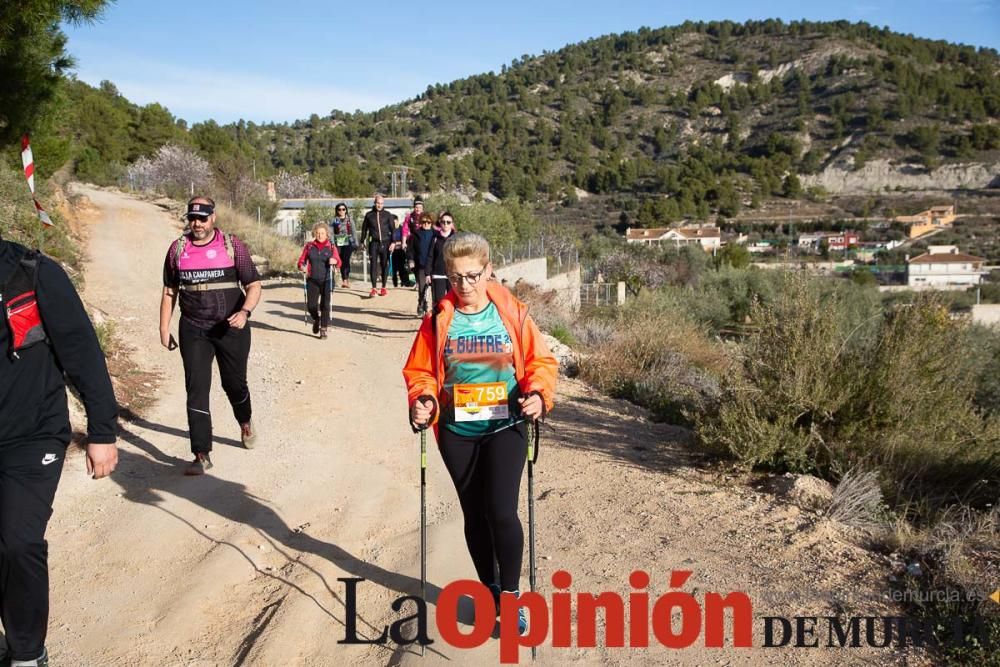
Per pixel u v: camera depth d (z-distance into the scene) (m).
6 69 10.11
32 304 3.33
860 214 123.69
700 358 13.62
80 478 6.03
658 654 3.74
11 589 3.25
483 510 3.90
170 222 26.41
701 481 6.29
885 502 5.80
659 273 44.06
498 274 26.12
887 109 170.00
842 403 6.60
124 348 10.44
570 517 5.47
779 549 4.91
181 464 6.62
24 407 3.32
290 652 3.87
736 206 125.69
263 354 10.92
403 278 18.92
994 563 4.64
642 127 186.38
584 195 147.00
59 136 19.20
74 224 21.36
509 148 175.50
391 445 7.24
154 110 61.31
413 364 3.83
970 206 123.44
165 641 3.99
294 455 6.88
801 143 165.25
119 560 4.85
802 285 7.44
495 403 3.74
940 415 6.73
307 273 12.18
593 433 7.86
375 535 5.23
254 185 40.94
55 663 3.77
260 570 4.75
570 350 12.89
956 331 7.06
